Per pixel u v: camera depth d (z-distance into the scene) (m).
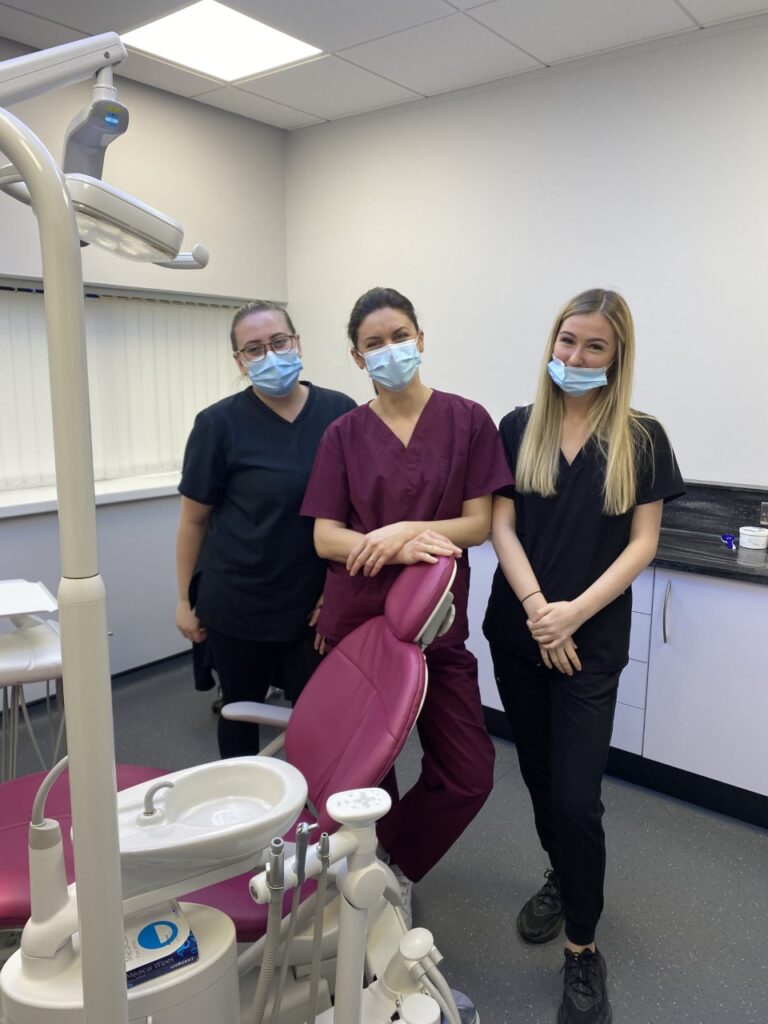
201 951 0.93
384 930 1.24
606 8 2.37
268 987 0.93
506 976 1.70
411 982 1.13
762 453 2.54
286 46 2.73
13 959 0.91
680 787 2.40
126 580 3.29
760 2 2.30
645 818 2.31
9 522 2.83
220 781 1.08
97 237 0.71
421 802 1.67
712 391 2.62
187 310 3.60
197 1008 0.91
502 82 2.98
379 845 1.75
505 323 3.13
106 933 0.66
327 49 2.72
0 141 0.56
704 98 2.51
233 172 3.54
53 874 0.87
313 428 1.95
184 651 3.59
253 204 3.66
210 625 2.01
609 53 2.69
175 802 1.04
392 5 2.38
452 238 3.24
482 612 2.75
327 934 1.17
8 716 2.01
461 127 3.14
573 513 1.60
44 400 3.12
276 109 3.40
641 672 2.38
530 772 1.78
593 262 2.85
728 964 1.73
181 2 2.36
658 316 2.71
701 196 2.56
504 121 3.01
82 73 0.70
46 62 0.68
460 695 1.63
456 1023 1.14
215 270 3.53
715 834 2.23
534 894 1.97
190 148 3.34
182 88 3.15
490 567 2.70
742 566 2.18
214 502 1.99
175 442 3.64
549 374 1.61
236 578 1.94
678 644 2.29
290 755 1.44
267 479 1.89
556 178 2.90
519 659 1.72
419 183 3.31
